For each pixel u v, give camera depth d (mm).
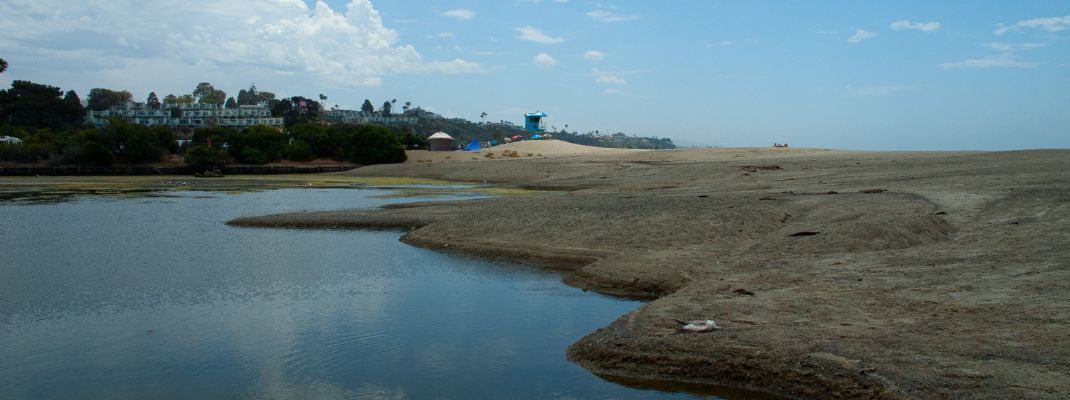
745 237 27766
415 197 60781
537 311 19875
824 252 23016
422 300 21469
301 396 13867
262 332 18234
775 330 14375
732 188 52750
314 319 19469
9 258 29047
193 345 17172
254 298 21984
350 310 20359
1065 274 17062
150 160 126125
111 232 37188
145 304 21281
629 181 71000
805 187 48188
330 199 59312
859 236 24234
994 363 11680
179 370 15430
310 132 143750
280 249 31250
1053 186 34812
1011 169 47531
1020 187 35719
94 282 24312
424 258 28609
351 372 15156
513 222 33281
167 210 49812
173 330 18453
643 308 17078
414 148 162875
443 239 32125
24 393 14172
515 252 28828
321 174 116812
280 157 136375
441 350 16484
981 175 45250
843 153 93250
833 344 13250
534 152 153875
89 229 38500
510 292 22344
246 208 51281
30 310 20531
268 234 36094
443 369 15172
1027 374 11117
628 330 15445
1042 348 12156
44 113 178625
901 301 15898
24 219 43625
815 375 12367
